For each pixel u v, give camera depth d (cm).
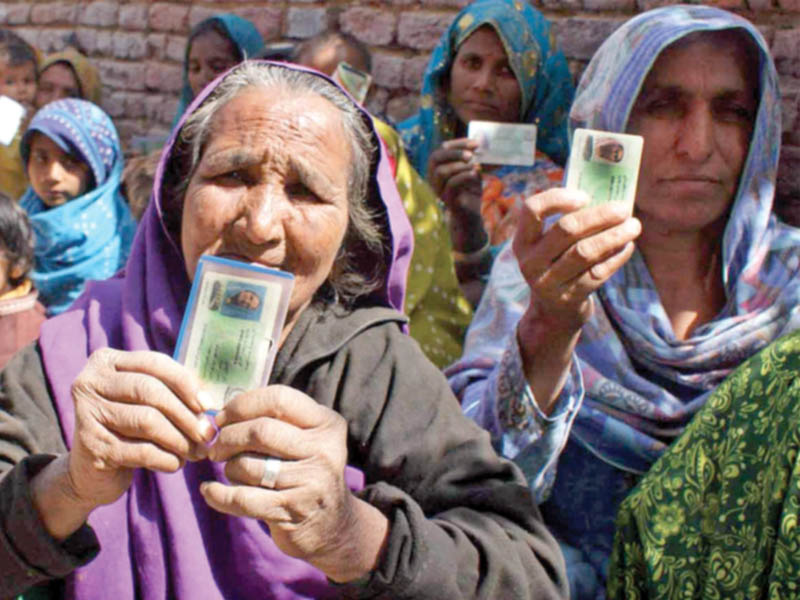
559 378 200
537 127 374
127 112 574
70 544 149
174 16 544
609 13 366
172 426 137
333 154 166
